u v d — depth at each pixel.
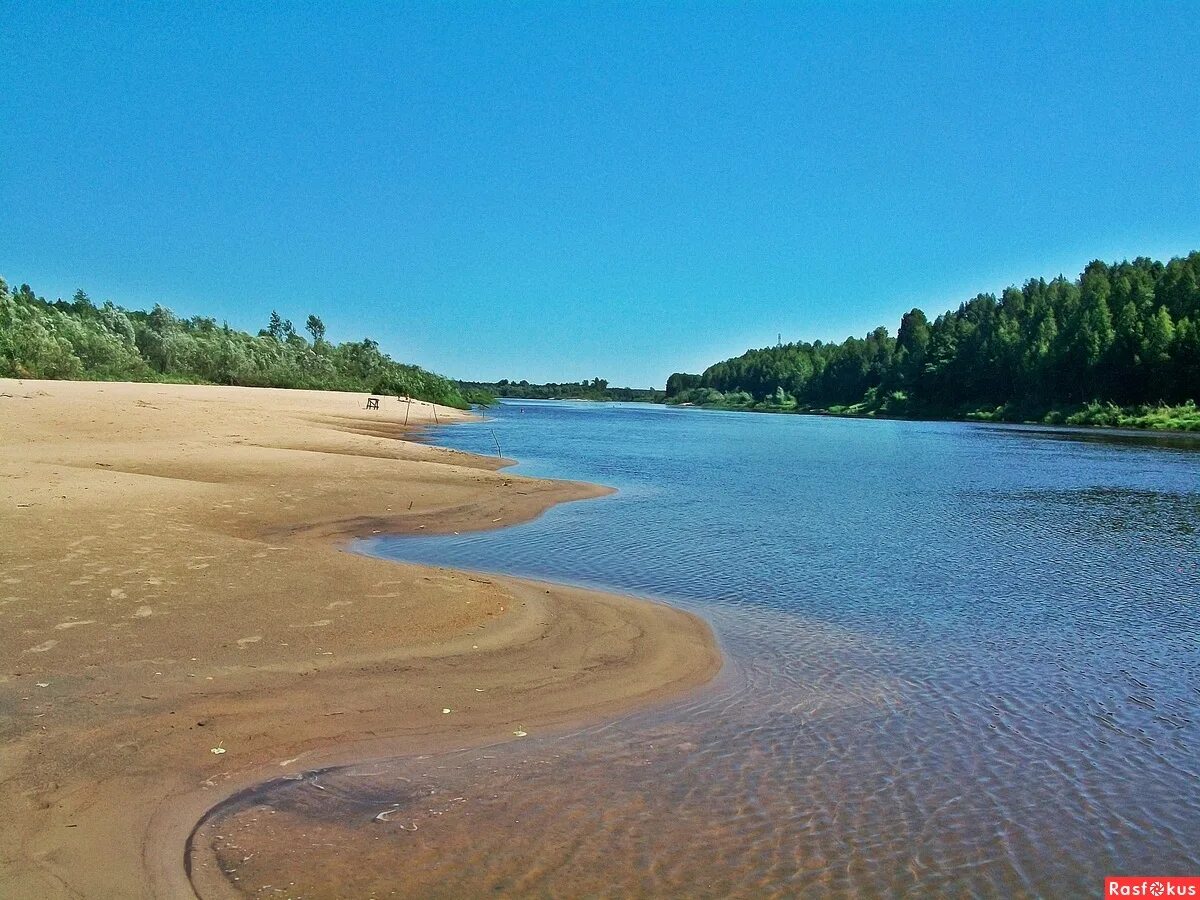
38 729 6.77
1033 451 51.34
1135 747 7.92
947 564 16.31
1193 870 5.91
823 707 8.70
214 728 7.11
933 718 8.49
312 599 10.68
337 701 7.89
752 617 12.12
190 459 23.66
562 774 6.91
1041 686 9.53
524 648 9.88
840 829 6.25
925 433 76.50
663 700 8.70
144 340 85.56
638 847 5.86
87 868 5.17
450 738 7.44
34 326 59.50
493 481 25.33
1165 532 20.61
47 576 10.53
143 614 9.52
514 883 5.35
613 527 19.33
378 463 26.53
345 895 5.12
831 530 20.00
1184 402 90.94
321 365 111.19
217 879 5.20
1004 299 147.75
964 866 5.85
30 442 24.59
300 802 6.20
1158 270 131.00
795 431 77.56
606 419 98.62
